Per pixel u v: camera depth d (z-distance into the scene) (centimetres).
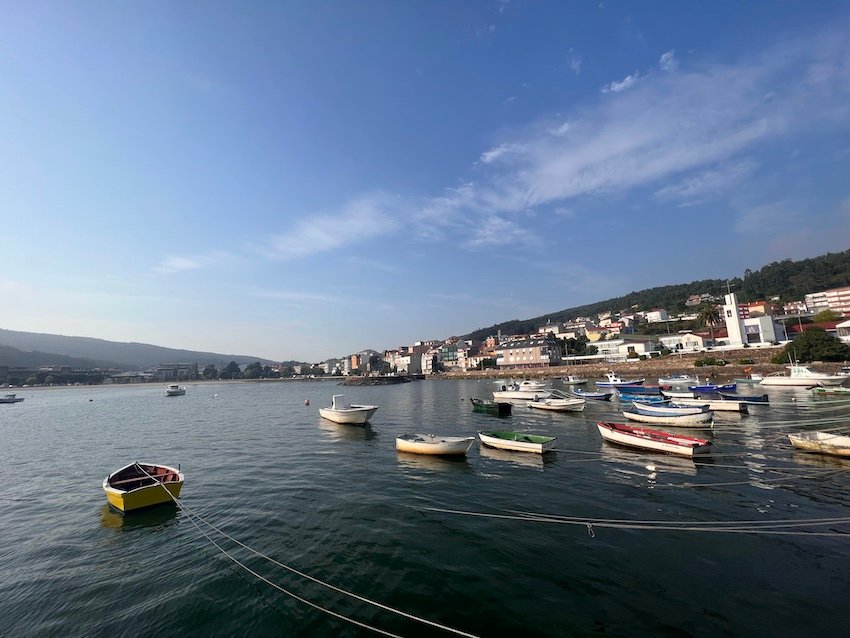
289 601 991
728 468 1956
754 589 970
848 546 1167
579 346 14512
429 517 1469
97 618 952
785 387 5566
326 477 2022
